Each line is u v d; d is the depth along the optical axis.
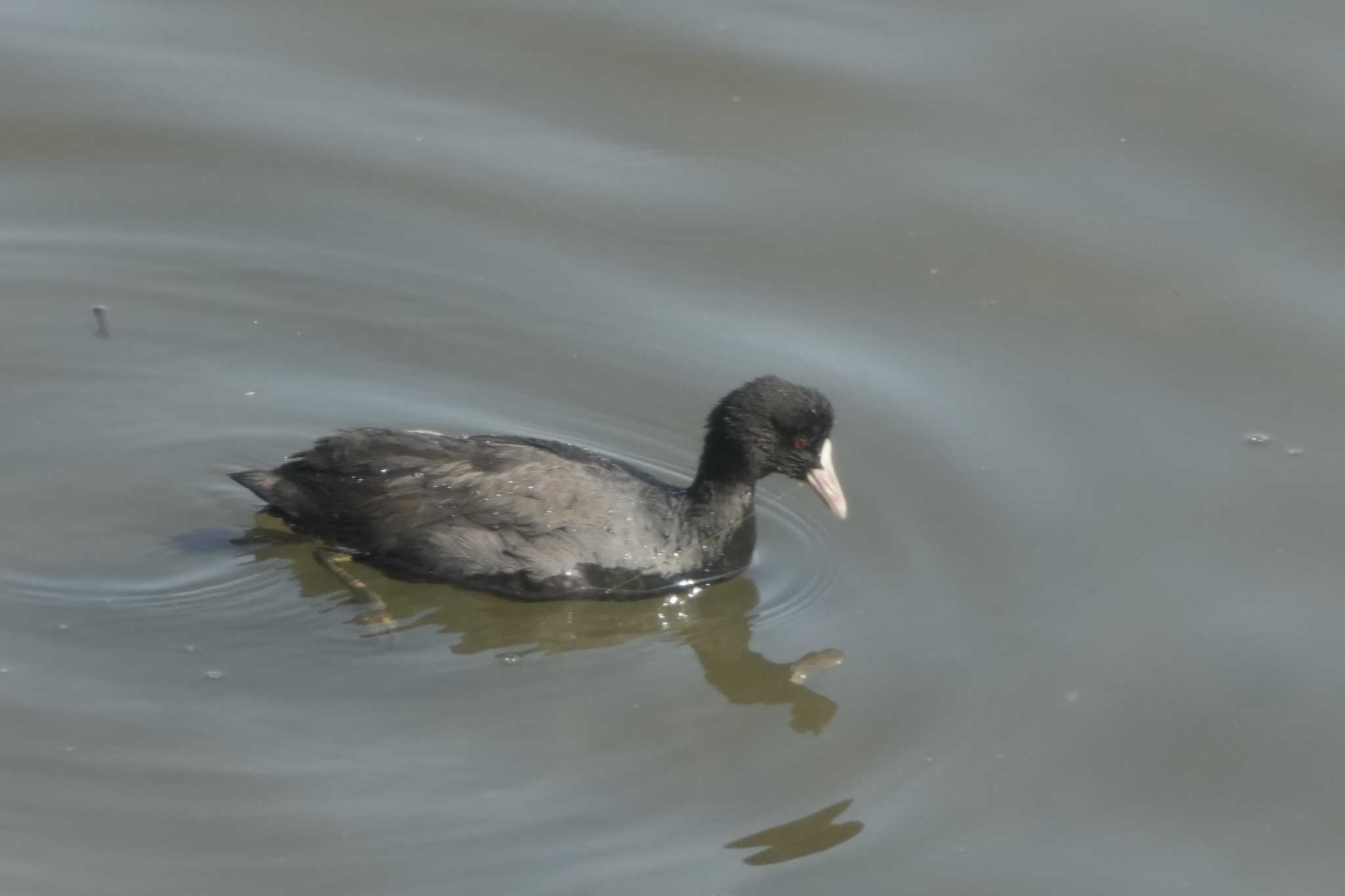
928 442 15.51
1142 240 17.34
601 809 11.75
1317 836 11.78
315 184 18.06
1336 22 19.56
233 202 17.84
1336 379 15.98
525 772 12.05
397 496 13.70
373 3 20.39
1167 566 14.27
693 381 16.14
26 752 11.78
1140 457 15.34
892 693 13.06
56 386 15.62
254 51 19.61
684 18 20.12
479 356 16.36
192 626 13.21
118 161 18.17
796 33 19.91
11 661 12.63
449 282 17.08
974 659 13.39
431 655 13.24
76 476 14.65
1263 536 14.52
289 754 12.01
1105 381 16.09
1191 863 11.55
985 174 18.11
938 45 19.66
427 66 19.53
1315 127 18.30
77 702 12.30
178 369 15.95
